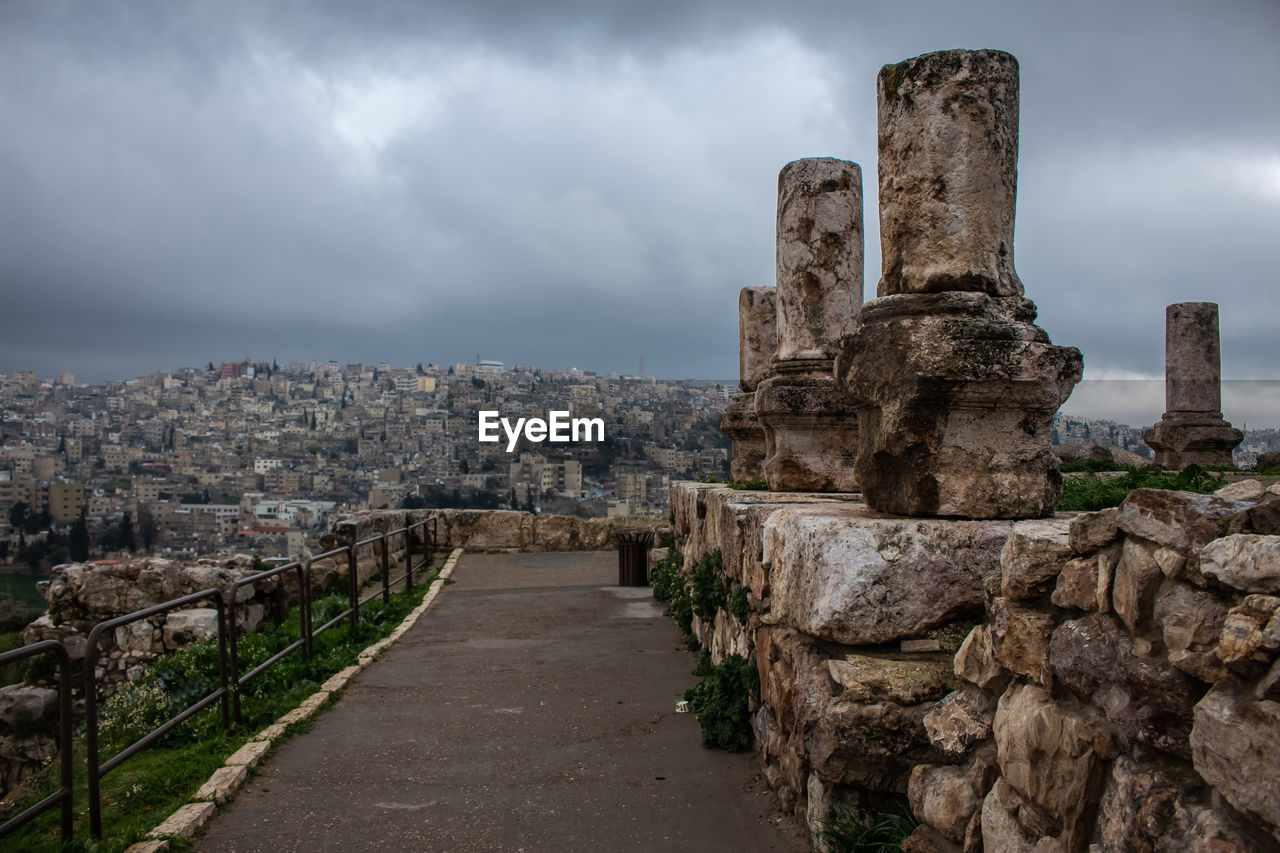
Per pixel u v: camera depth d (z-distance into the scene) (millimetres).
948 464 4590
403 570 17562
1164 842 2395
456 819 5125
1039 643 3145
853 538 4402
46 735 9828
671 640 10320
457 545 20109
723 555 7535
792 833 4766
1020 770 3092
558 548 20188
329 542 16406
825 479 8766
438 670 8977
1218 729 2244
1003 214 4914
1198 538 2520
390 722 7109
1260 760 2119
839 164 9039
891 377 4664
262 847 4809
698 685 7230
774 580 5336
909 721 4074
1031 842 2984
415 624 11734
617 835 4855
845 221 9000
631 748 6332
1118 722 2670
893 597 4336
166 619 11297
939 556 4363
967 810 3498
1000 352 4473
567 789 5559
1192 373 18406
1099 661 2771
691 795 5398
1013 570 3305
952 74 4867
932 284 4820
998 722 3285
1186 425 18141
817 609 4430
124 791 5727
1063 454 19500
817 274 8953
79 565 11883
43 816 5430
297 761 6184
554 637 10680
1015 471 4594
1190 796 2414
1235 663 2236
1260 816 2111
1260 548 2281
